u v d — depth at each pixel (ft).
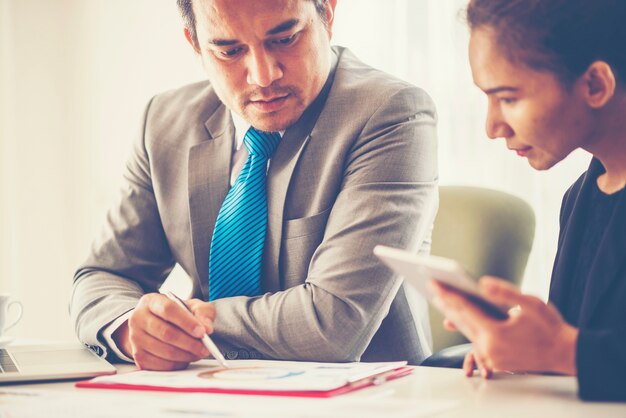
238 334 4.53
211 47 4.74
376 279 4.61
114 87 11.35
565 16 3.33
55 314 11.27
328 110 5.16
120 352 4.45
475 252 6.10
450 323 3.15
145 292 5.59
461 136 9.39
